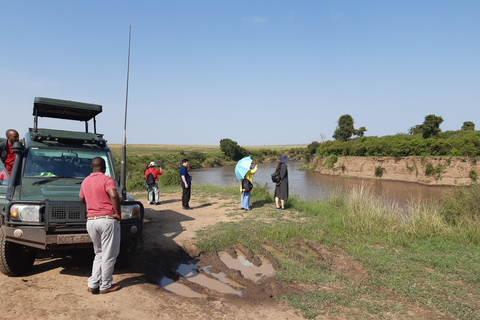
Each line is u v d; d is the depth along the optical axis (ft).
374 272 18.12
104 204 14.10
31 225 15.03
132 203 17.17
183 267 20.33
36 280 15.62
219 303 14.37
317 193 85.56
